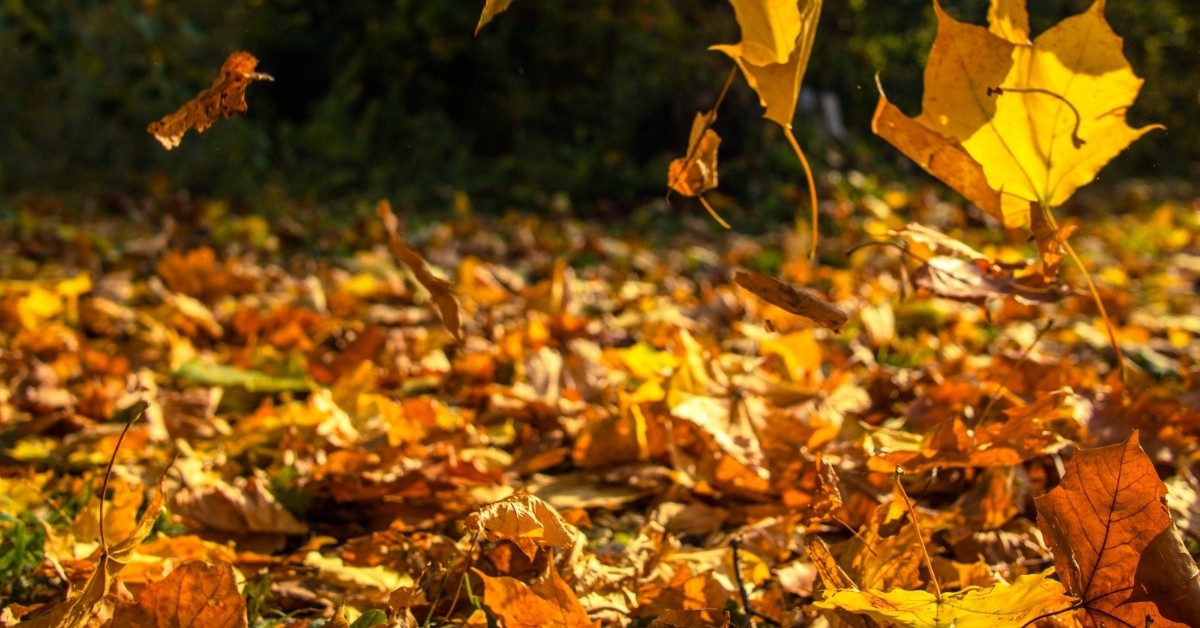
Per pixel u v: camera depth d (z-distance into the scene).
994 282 1.62
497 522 1.41
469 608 1.62
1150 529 1.33
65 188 10.76
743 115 10.55
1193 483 1.82
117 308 3.61
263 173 10.31
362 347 2.77
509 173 10.53
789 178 10.02
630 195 10.10
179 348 2.96
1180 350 3.53
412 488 1.89
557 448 2.16
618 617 1.55
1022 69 1.54
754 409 1.92
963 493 1.90
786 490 1.86
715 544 1.79
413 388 2.73
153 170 10.59
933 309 3.78
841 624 1.41
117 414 2.28
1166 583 1.35
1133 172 15.87
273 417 2.15
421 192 10.02
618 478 2.02
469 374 2.68
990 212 1.56
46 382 2.44
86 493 1.87
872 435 1.89
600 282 5.29
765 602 1.58
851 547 1.50
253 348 3.24
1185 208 10.66
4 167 10.72
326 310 3.91
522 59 10.86
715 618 1.55
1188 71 16.75
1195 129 16.52
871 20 13.02
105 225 7.51
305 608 1.66
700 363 1.99
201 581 1.33
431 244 6.79
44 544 1.71
